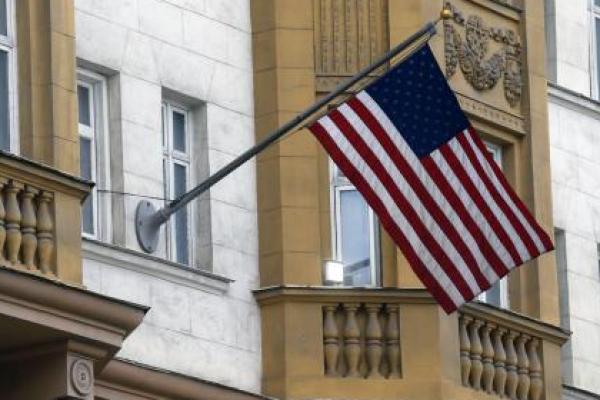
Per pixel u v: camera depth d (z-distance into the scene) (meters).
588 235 68.88
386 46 62.59
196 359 59.78
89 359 55.75
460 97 64.25
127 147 59.47
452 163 57.75
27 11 56.62
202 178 61.06
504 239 58.22
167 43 60.56
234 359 60.56
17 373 55.62
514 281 66.06
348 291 61.41
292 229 61.59
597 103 69.62
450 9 64.12
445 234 57.66
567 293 68.12
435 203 57.62
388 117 57.34
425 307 61.78
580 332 68.25
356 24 62.59
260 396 60.34
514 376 64.50
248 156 58.38
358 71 62.34
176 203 59.09
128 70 59.72
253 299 61.28
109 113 59.53
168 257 60.44
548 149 66.75
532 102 66.38
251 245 61.56
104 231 59.16
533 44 66.62
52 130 56.31
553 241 66.69
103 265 58.22
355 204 62.50
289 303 61.19
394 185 57.31
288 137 61.81
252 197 61.78
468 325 63.22
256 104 62.03
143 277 59.00
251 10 62.44
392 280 62.12
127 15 59.84
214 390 59.47
